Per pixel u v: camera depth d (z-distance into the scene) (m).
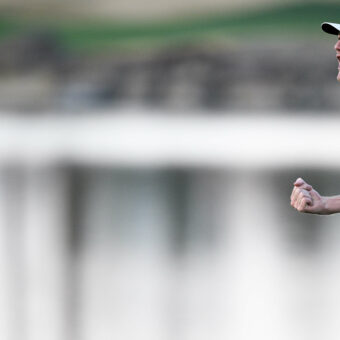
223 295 43.97
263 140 152.12
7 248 57.91
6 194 86.75
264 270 49.00
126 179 99.69
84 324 38.56
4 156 126.38
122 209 76.62
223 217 70.00
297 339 36.47
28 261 52.69
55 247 58.25
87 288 45.56
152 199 82.31
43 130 171.12
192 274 48.75
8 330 37.44
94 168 111.94
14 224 68.19
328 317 39.19
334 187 87.88
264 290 44.22
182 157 125.56
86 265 51.84
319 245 56.38
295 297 43.03
